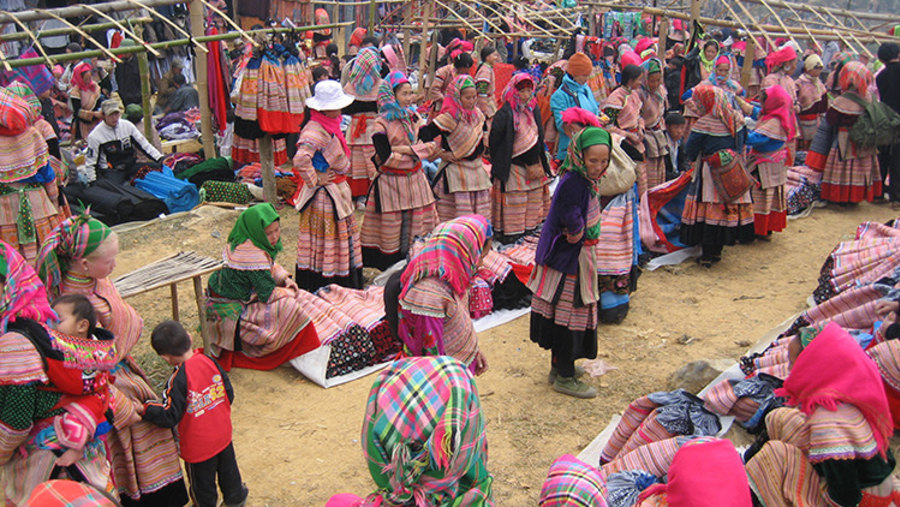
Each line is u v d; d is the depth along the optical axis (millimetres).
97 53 7473
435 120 7398
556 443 5000
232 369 5898
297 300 6281
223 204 9422
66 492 2156
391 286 4340
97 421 3545
